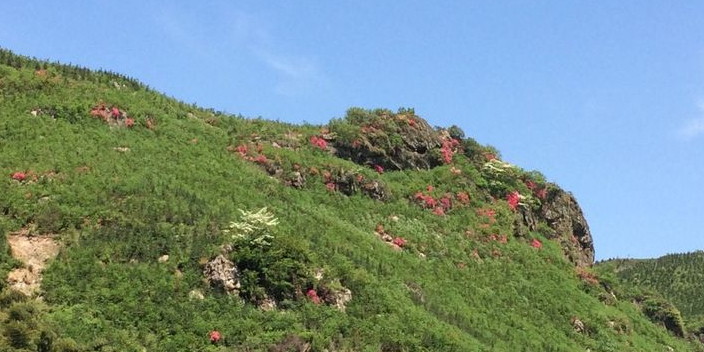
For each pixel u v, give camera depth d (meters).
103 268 46.03
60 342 38.03
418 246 66.31
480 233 74.12
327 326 45.88
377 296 50.97
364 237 62.31
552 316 63.88
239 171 65.69
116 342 40.38
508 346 53.84
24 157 56.28
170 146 65.69
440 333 49.47
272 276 47.28
